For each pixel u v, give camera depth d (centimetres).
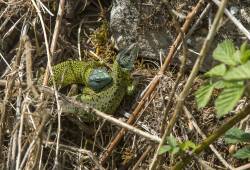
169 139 401
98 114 525
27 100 562
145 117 647
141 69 692
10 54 711
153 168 429
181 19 647
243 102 627
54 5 716
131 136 642
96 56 711
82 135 656
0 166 602
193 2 646
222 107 300
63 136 654
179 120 635
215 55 331
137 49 664
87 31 731
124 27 688
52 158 630
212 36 354
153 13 663
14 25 702
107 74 654
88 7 745
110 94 650
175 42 629
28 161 539
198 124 640
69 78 677
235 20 504
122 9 680
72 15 727
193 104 645
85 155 635
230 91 302
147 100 651
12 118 632
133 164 636
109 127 651
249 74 280
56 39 659
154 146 605
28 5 702
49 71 634
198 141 621
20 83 613
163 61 684
